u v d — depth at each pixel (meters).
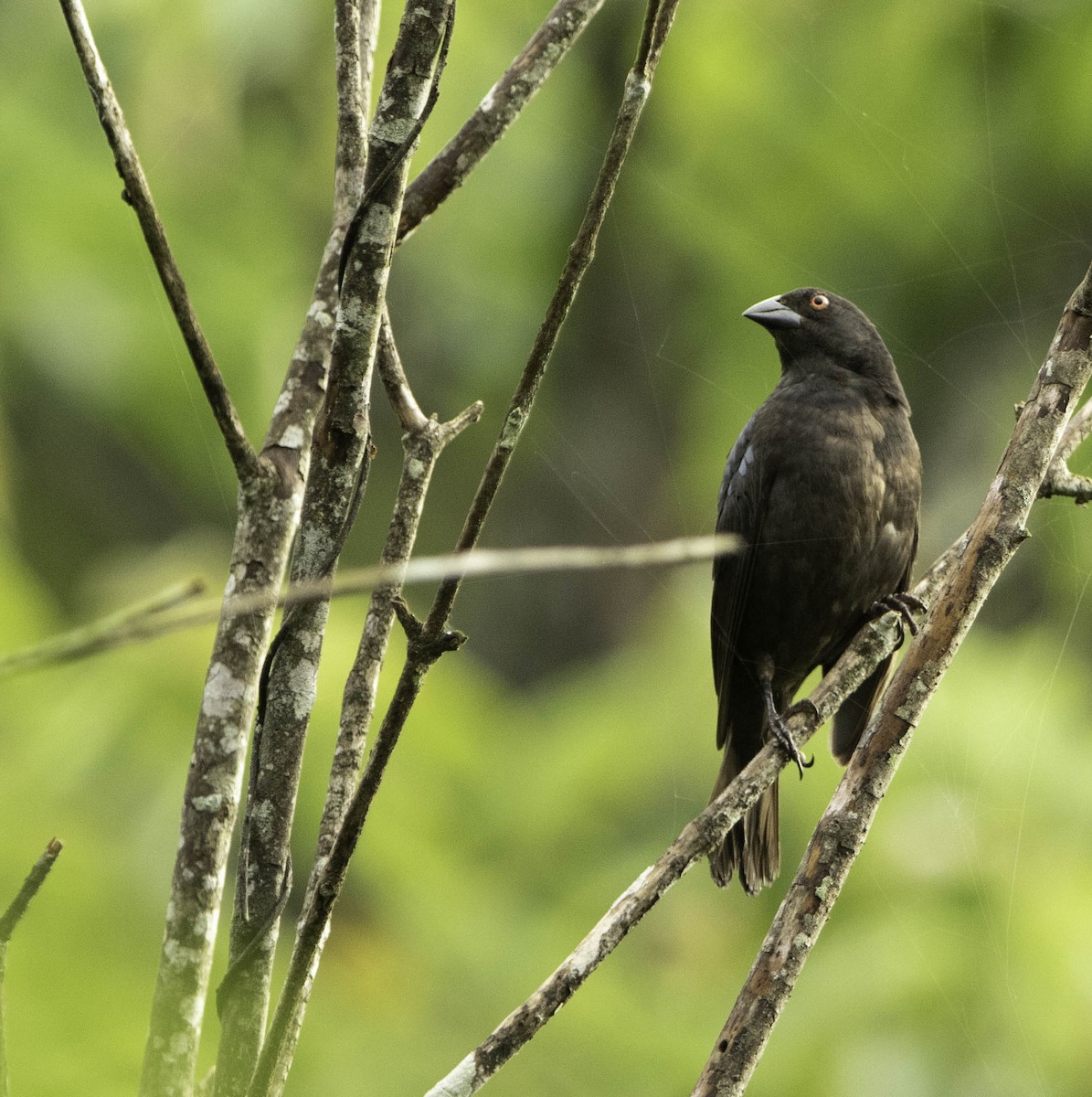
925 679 4.97
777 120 15.30
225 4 12.69
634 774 11.94
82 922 7.54
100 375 12.20
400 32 4.43
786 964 4.62
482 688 13.05
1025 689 11.20
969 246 15.28
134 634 2.79
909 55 14.86
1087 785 10.46
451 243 15.99
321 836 4.48
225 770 4.08
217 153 13.07
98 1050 6.78
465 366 16.34
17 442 14.16
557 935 10.51
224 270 12.83
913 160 15.16
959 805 10.26
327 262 4.70
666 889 4.54
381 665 4.62
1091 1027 9.04
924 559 15.03
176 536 14.77
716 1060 4.51
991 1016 9.05
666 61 15.55
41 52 13.02
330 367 4.41
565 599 17.50
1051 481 5.43
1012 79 14.80
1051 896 9.66
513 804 11.63
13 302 12.06
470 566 3.21
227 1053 4.04
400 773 10.94
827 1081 8.87
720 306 15.69
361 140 4.76
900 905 9.70
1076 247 15.14
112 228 12.52
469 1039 9.70
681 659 12.70
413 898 10.33
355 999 9.66
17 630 9.71
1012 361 15.30
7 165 12.33
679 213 15.80
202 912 3.97
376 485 16.55
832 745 7.70
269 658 4.31
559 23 5.43
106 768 9.03
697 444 15.54
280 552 4.25
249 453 4.20
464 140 5.31
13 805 8.48
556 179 16.08
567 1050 9.73
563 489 17.16
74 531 14.48
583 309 16.52
